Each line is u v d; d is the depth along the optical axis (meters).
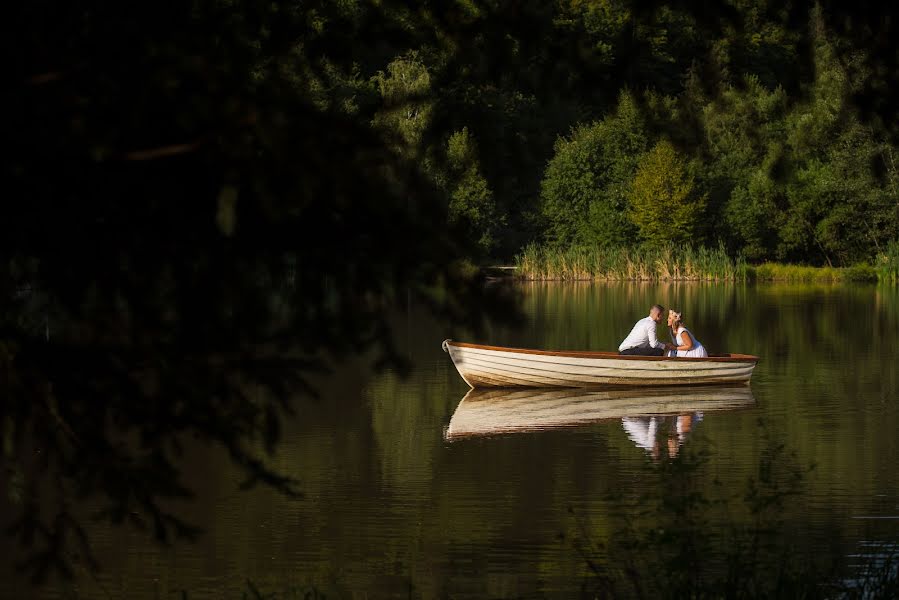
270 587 19.97
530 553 21.84
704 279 140.88
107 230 8.12
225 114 7.36
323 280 8.27
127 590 19.75
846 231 146.50
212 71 7.64
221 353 8.42
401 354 8.63
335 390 48.59
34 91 7.54
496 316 8.47
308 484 28.55
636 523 23.89
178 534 9.29
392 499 26.80
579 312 88.31
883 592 15.75
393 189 8.08
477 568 20.91
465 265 8.37
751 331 73.69
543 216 158.75
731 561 16.11
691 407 43.19
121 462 8.74
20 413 8.41
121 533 23.28
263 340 8.42
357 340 8.42
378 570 20.94
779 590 15.17
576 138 158.38
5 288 8.23
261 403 8.73
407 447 34.25
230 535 23.45
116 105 7.53
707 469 30.02
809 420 38.94
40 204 7.93
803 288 124.81
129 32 7.73
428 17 10.23
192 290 8.28
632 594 18.67
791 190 144.50
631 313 87.19
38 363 8.42
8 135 7.60
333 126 7.71
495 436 36.41
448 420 40.06
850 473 29.19
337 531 23.81
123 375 8.50
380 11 9.91
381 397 46.41
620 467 30.70
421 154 8.86
